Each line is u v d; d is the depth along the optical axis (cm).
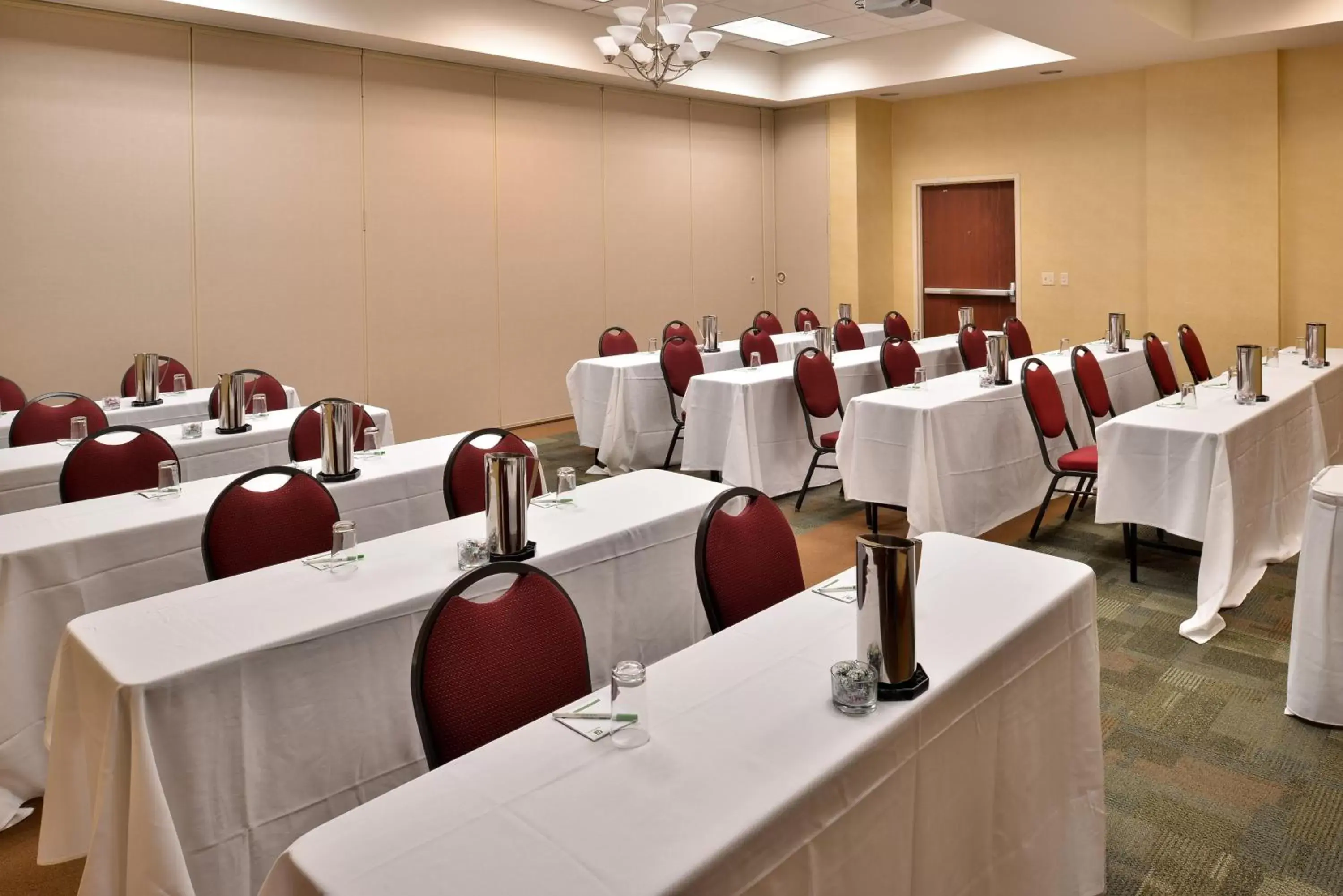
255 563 303
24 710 291
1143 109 927
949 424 497
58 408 498
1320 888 235
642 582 319
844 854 163
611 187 955
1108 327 766
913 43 965
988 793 202
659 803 151
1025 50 894
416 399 817
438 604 198
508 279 873
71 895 250
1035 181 1005
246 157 700
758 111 1111
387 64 771
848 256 1088
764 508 276
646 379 703
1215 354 889
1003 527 550
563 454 773
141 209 655
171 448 412
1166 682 350
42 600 297
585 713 183
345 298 764
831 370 620
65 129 620
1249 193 854
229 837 219
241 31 690
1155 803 273
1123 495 432
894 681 182
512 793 156
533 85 876
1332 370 608
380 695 246
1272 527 470
